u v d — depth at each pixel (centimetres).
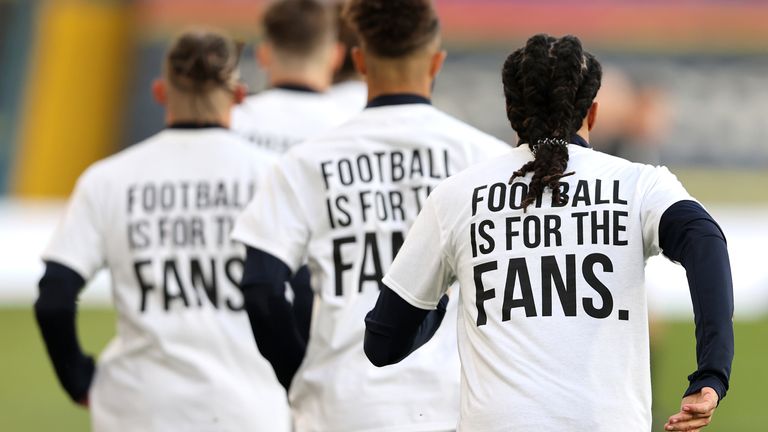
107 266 1168
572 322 779
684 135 3922
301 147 1024
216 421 1120
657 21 3978
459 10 3975
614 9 3994
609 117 2258
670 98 3934
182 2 4044
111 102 4041
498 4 3984
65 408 2269
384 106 1024
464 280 819
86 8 4041
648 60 3969
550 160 806
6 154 3988
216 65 1163
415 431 962
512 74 834
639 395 774
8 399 2331
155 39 4053
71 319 1135
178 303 1136
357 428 972
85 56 4034
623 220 793
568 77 817
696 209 776
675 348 2700
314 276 1022
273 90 1423
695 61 3959
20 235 3756
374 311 852
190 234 1148
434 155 1011
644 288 788
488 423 773
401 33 1005
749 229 3719
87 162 4022
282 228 1004
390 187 1008
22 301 3294
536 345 777
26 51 4016
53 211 3947
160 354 1128
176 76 1166
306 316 1051
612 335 777
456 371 973
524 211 806
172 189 1156
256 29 3991
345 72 1510
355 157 1013
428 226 838
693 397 729
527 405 765
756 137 3916
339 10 1462
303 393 1005
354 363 984
